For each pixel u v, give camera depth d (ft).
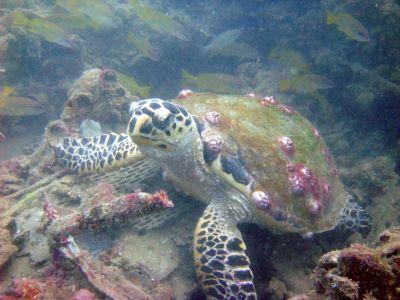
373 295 1.32
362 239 3.62
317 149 3.42
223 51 6.16
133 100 4.11
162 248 2.61
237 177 2.69
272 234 3.08
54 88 5.57
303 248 3.09
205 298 2.57
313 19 7.20
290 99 6.15
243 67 7.38
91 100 3.91
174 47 6.66
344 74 6.00
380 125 5.52
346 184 4.82
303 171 3.00
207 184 2.81
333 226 3.06
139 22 6.57
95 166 3.09
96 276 2.02
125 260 2.40
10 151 4.80
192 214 2.96
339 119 6.03
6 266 2.27
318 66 6.47
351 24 4.90
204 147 2.77
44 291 1.94
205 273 2.34
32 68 5.44
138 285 2.28
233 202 2.79
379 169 4.58
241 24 8.32
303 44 7.38
